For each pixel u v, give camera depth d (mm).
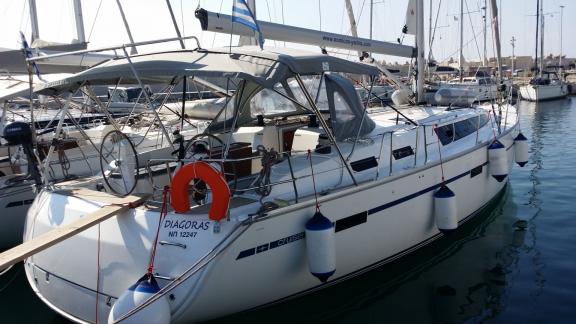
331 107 4934
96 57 7250
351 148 5133
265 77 3713
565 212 7617
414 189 5305
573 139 15305
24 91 6625
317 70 4191
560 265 5656
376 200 4844
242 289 3881
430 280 5367
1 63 7141
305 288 4445
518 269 5586
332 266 4148
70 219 4062
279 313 4430
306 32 5910
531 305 4777
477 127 7344
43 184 4934
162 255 3662
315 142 5539
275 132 5375
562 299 4871
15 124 4891
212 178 3615
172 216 3742
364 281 5117
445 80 25984
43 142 7156
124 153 4426
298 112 6211
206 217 3699
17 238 6621
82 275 3916
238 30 5020
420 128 6066
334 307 4820
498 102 9406
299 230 4172
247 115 5832
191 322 3754
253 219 3771
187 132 8141
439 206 5484
